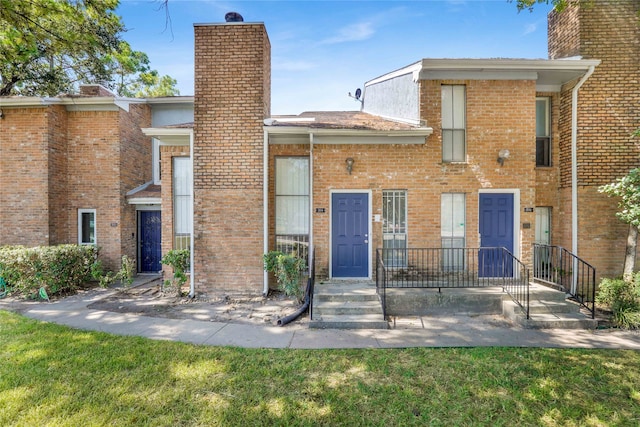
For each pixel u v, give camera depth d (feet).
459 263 27.22
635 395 12.42
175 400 11.78
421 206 27.07
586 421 10.89
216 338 17.88
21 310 23.27
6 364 14.33
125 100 35.76
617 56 26.32
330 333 19.01
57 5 20.62
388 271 27.04
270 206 27.89
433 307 23.00
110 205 35.32
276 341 17.60
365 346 17.06
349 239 27.50
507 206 27.17
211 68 26.89
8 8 18.88
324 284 25.96
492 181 26.91
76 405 11.35
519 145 26.86
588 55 26.37
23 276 26.37
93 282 32.81
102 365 14.29
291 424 10.57
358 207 27.50
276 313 22.53
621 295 21.43
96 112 35.37
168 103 39.81
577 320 20.18
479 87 26.94
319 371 14.11
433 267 27.04
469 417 11.04
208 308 23.72
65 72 45.85
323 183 27.25
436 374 13.94
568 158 27.17
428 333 19.16
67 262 28.37
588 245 26.35
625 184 23.12
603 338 18.45
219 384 12.86
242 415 10.96
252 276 26.81
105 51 26.91
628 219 22.86
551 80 27.55
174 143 30.17
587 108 26.45
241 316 21.89
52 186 33.71
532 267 26.66
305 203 28.53
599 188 24.90
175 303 25.04
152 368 14.06
